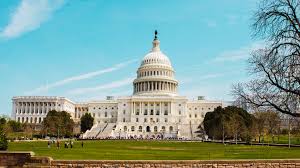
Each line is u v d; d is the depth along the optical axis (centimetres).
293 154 4725
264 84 2859
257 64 2859
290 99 2730
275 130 11294
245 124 11700
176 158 3997
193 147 7538
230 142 10856
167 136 16725
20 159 3222
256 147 7506
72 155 4403
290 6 2700
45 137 14888
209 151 5812
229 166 3148
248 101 2961
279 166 3178
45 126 14962
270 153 5044
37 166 3155
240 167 3153
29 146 7100
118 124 18650
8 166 3216
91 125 18562
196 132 17050
